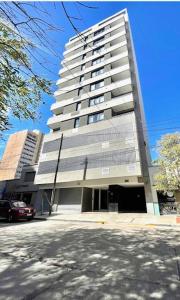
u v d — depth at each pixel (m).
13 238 7.27
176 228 10.04
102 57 26.20
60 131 24.05
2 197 27.34
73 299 2.69
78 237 7.39
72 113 24.22
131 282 3.26
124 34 25.48
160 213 16.33
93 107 22.64
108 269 3.90
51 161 22.69
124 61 23.78
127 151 17.66
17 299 2.70
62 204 21.14
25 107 4.09
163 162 13.73
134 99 22.00
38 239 7.05
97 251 5.30
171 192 15.54
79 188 20.75
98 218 15.16
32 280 3.38
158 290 2.96
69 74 28.20
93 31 30.11
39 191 23.52
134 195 21.30
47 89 3.85
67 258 4.68
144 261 4.39
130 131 18.30
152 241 6.57
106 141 19.41
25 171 26.77
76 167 20.31
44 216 17.73
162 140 14.05
